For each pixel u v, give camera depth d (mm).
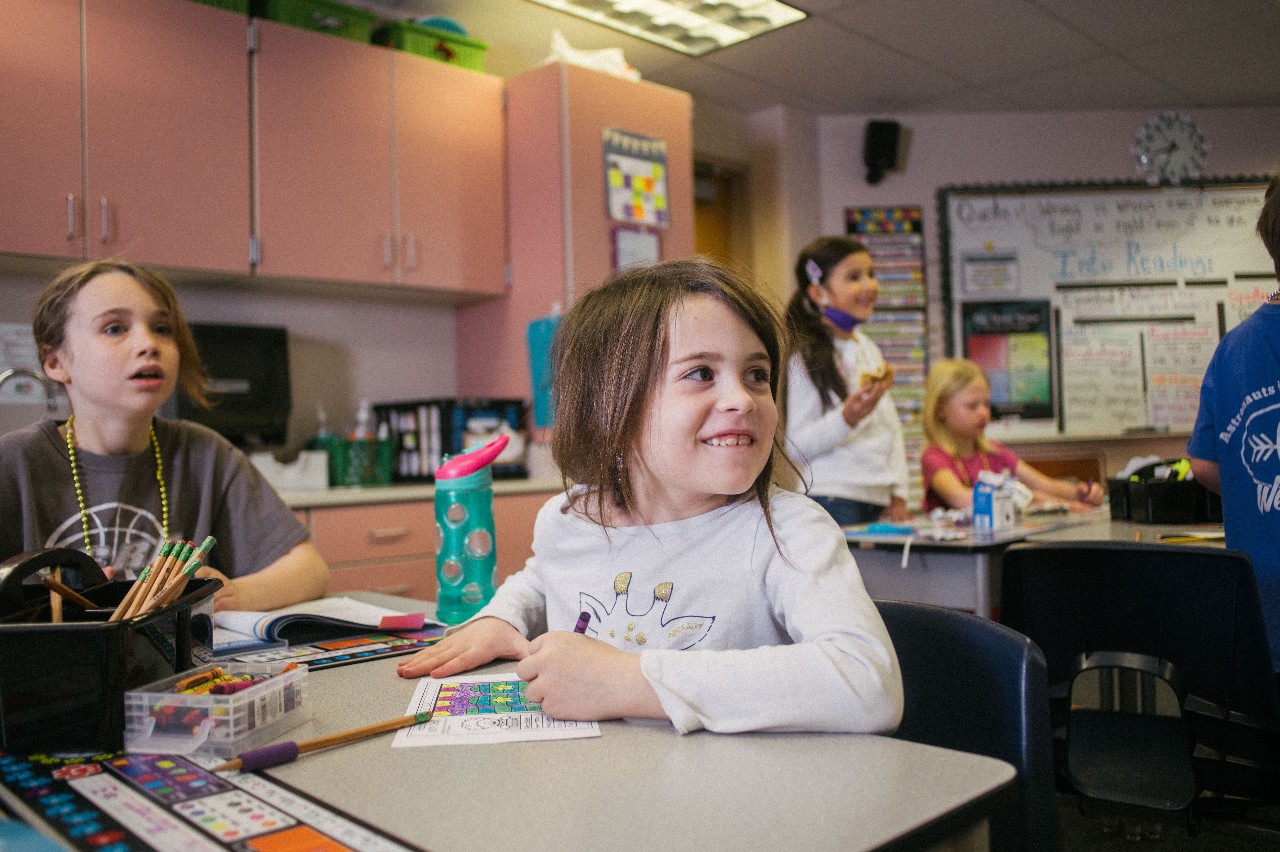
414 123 3184
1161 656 1351
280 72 2861
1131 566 1354
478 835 504
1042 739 791
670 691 688
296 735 706
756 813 525
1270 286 5004
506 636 952
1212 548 1281
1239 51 4188
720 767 605
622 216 3486
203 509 1415
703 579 853
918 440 4836
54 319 1270
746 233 4867
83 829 521
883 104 4781
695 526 866
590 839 495
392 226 3121
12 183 2377
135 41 2574
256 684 690
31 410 2707
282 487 2926
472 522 1230
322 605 1293
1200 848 1794
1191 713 1325
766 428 807
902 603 965
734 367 796
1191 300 5000
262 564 1432
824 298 2547
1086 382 4965
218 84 2729
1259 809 1900
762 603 843
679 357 797
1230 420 1658
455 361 3744
